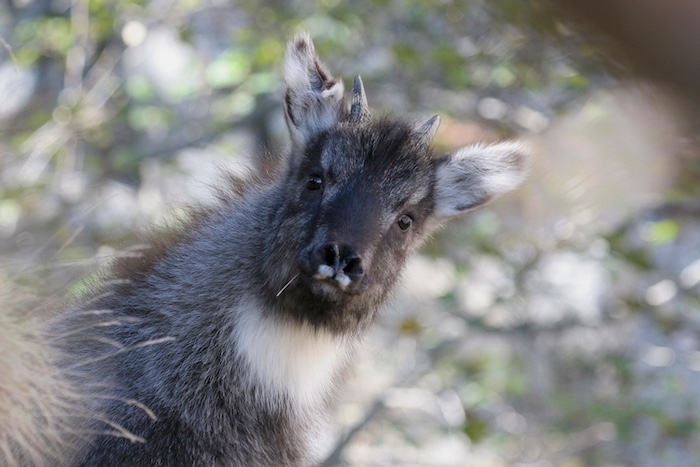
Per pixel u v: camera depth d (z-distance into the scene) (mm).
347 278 7605
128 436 7109
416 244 8906
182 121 19125
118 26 19109
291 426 8344
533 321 17750
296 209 8148
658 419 16906
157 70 20188
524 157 9484
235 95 17562
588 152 13625
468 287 18812
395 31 18062
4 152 16891
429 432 18812
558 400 18328
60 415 7227
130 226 15023
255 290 8242
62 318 8109
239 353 8031
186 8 19000
